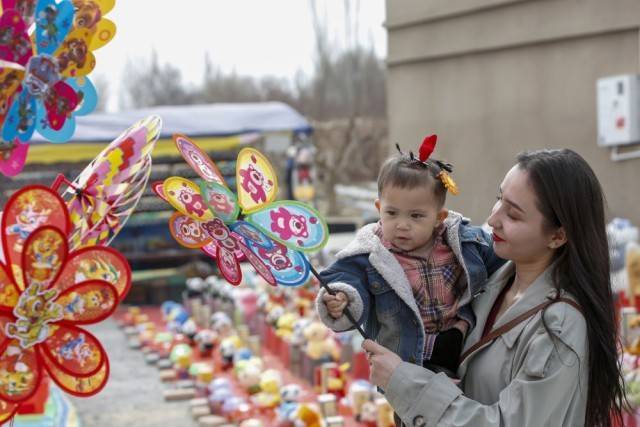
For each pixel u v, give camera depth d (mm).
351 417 6242
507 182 2471
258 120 13289
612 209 7938
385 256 2643
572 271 2408
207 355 8820
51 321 1981
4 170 2002
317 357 7441
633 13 7613
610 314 2422
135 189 2197
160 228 13156
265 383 6777
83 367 2010
